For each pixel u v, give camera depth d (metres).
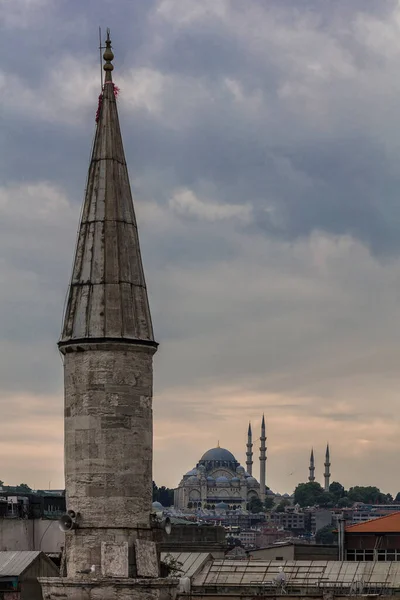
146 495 31.34
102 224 32.16
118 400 31.16
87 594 29.97
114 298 31.53
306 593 93.81
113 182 32.56
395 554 118.56
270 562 102.69
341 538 120.94
